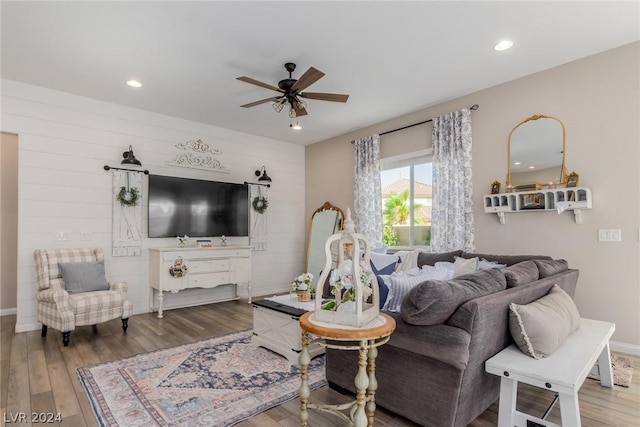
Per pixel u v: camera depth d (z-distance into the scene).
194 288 5.25
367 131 5.50
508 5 2.55
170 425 2.04
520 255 3.47
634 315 3.06
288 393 2.43
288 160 6.46
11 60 3.38
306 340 1.86
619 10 2.61
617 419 2.08
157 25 2.79
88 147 4.34
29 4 2.51
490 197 3.89
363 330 1.66
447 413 1.79
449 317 1.79
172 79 3.81
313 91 4.11
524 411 2.18
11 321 4.27
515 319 1.94
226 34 2.91
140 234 4.71
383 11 2.61
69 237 4.17
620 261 3.14
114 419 2.09
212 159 5.47
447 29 2.85
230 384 2.57
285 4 2.52
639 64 3.06
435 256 3.97
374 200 5.23
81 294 3.60
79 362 2.96
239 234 5.70
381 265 4.04
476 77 3.76
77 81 3.87
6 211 4.73
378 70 3.58
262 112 4.86
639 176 3.05
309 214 6.57
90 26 2.80
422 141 4.72
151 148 4.86
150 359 3.04
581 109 3.37
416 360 1.93
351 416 1.92
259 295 5.98
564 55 3.31
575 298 3.38
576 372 1.70
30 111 3.95
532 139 3.67
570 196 3.35
